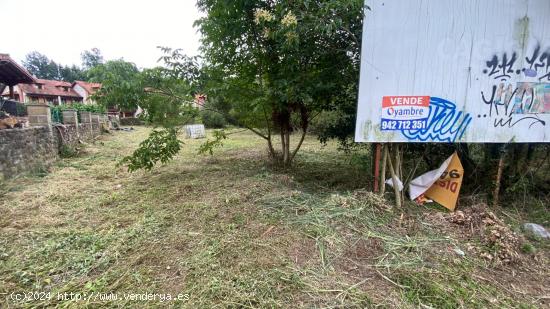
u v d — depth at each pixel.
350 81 3.79
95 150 7.37
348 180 4.06
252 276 1.86
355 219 2.54
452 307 1.60
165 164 5.45
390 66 2.70
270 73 4.26
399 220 2.59
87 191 3.80
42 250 2.21
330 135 4.36
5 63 9.56
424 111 2.75
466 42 2.65
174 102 4.51
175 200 3.38
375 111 2.78
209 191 3.64
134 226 2.64
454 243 2.25
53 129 5.98
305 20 3.02
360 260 2.02
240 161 5.84
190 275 1.89
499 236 2.21
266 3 3.82
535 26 2.63
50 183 4.18
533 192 3.27
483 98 2.73
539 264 2.05
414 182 3.14
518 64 2.68
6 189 3.79
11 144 4.24
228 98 4.52
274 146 8.11
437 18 2.62
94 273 1.94
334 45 3.66
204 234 2.45
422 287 1.76
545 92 2.72
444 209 2.92
